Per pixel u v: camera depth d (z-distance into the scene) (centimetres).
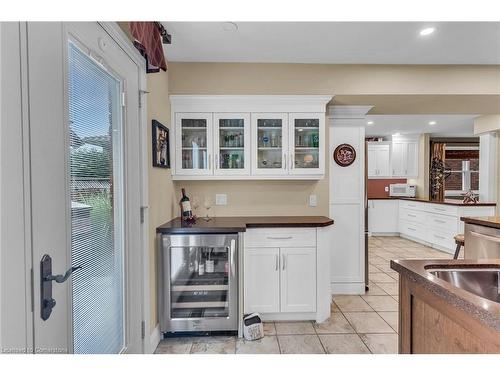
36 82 93
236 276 220
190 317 221
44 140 97
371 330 229
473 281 131
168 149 251
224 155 266
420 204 542
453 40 221
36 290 92
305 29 205
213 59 258
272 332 226
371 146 632
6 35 81
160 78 232
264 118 262
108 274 149
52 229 100
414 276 121
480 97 276
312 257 239
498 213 436
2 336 80
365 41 223
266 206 290
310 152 270
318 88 268
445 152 655
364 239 304
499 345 82
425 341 117
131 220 173
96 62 134
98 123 138
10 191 82
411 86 268
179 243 216
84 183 126
